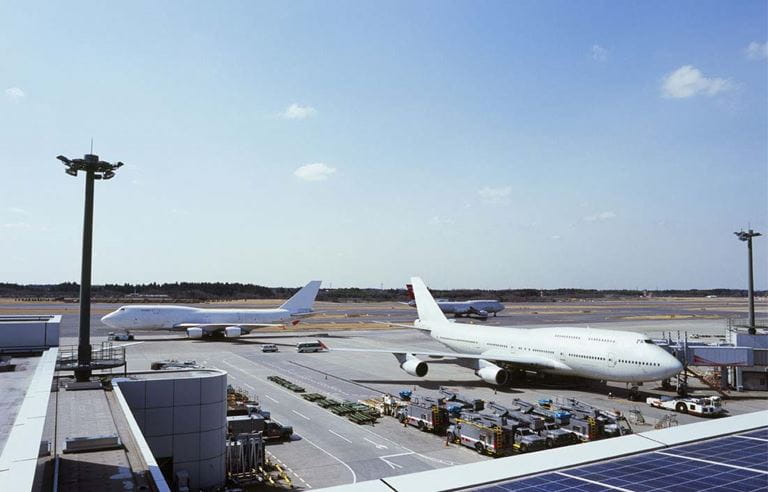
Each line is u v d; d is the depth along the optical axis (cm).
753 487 1552
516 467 1748
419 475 1658
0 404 2445
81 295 3403
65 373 4041
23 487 1145
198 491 3195
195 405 3256
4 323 4025
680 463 1797
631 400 5806
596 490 1537
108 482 1919
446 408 4700
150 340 11556
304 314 12988
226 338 12112
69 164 3278
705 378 7069
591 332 6069
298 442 4266
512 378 6806
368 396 5959
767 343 6625
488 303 19275
